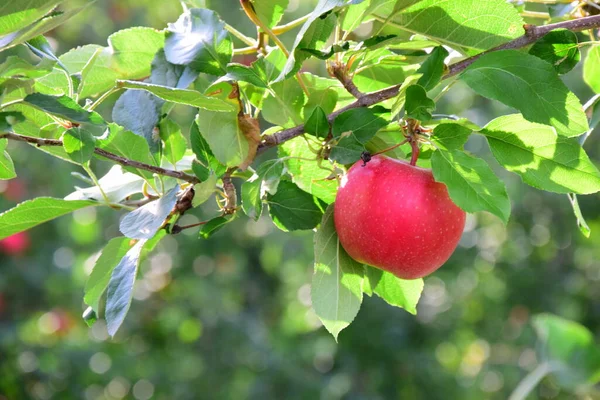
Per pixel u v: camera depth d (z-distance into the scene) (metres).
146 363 2.45
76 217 2.35
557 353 1.15
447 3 0.80
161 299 2.56
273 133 0.83
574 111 0.77
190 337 2.54
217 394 2.40
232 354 2.45
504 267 2.83
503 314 2.83
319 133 0.79
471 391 2.69
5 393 2.18
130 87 0.77
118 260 0.85
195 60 0.81
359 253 0.80
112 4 2.45
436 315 2.68
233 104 0.81
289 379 2.38
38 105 0.72
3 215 0.82
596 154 2.54
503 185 0.75
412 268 0.79
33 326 2.31
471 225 2.80
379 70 0.88
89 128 0.78
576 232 2.78
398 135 0.83
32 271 2.23
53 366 2.22
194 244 2.51
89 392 2.38
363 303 2.48
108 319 0.77
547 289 2.80
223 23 0.82
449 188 0.75
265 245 2.62
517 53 0.78
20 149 2.20
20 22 0.72
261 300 2.68
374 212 0.78
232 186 0.82
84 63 0.87
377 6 0.80
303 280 2.66
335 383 2.44
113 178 0.88
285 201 0.83
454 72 0.81
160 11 2.53
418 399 2.46
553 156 0.79
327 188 0.85
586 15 0.94
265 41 0.85
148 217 0.77
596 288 2.83
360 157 0.78
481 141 2.55
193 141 0.82
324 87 0.85
